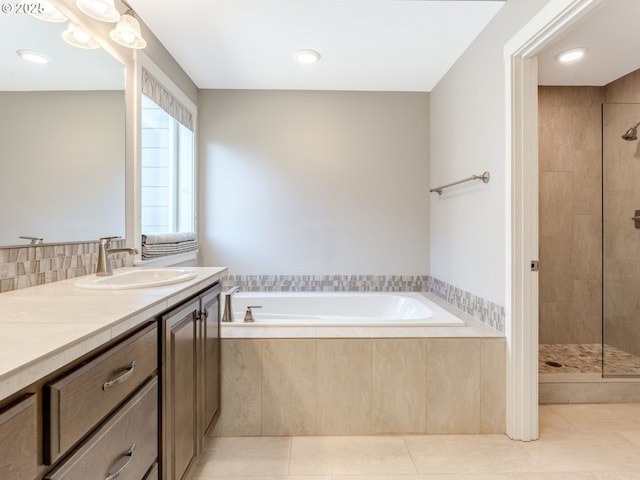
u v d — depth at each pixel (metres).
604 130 2.63
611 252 2.67
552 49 2.28
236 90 3.08
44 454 0.63
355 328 2.04
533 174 1.81
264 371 1.88
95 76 1.63
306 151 3.12
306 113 3.11
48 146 1.36
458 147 2.54
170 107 2.50
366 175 3.14
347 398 1.88
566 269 2.97
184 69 2.72
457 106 2.56
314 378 1.88
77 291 1.21
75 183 1.52
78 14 1.51
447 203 2.75
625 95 2.73
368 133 3.14
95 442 0.77
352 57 2.53
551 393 2.22
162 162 2.52
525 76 1.81
